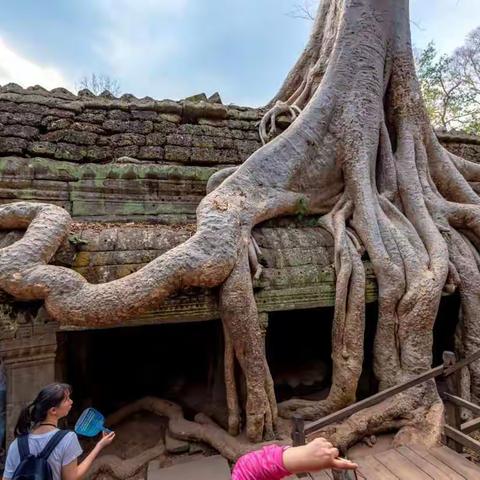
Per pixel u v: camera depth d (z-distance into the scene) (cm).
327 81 544
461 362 376
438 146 602
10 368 349
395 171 546
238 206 429
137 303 337
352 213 508
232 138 607
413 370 434
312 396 509
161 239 399
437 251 472
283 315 639
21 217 365
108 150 541
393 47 588
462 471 337
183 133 583
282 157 491
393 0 586
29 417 232
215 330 511
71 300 326
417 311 437
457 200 593
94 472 375
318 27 678
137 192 502
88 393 502
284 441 385
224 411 459
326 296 432
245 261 396
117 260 371
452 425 384
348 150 520
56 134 521
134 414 482
